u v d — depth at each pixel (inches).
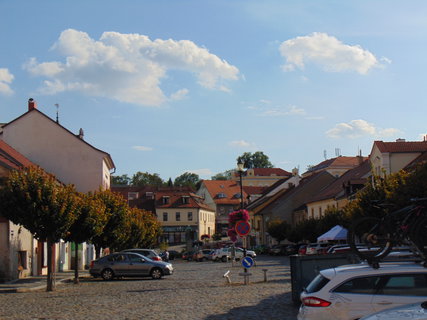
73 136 2050.9
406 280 385.4
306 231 2518.5
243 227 1090.1
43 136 2041.1
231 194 5083.7
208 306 715.4
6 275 1236.5
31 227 1020.5
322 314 385.4
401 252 537.3
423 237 388.8
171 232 4197.8
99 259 1344.7
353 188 2229.3
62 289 1058.7
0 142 1701.5
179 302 772.6
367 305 380.8
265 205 3843.5
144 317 625.9
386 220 399.9
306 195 3353.8
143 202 4350.4
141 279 1342.3
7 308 753.0
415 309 277.6
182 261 2920.8
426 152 1857.8
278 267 1716.3
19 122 2038.6
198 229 4224.9
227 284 1075.9
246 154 6860.2
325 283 394.6
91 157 2052.2
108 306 743.1
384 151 1875.0
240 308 685.3
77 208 1072.8
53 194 1021.8
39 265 1537.9
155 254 1555.1
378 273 389.7
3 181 1111.0
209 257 2810.0
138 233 2091.5
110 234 1498.5
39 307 754.2
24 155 2025.1
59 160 2042.3
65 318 636.1
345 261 681.6
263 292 871.1
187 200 4259.4
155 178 7253.9
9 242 1246.3
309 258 691.4
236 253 2536.9
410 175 1072.2
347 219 1510.8
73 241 1200.8
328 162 4256.9
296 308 665.6
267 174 5497.1
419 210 391.5
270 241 3506.4
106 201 1502.2
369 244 400.2
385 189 1263.5
